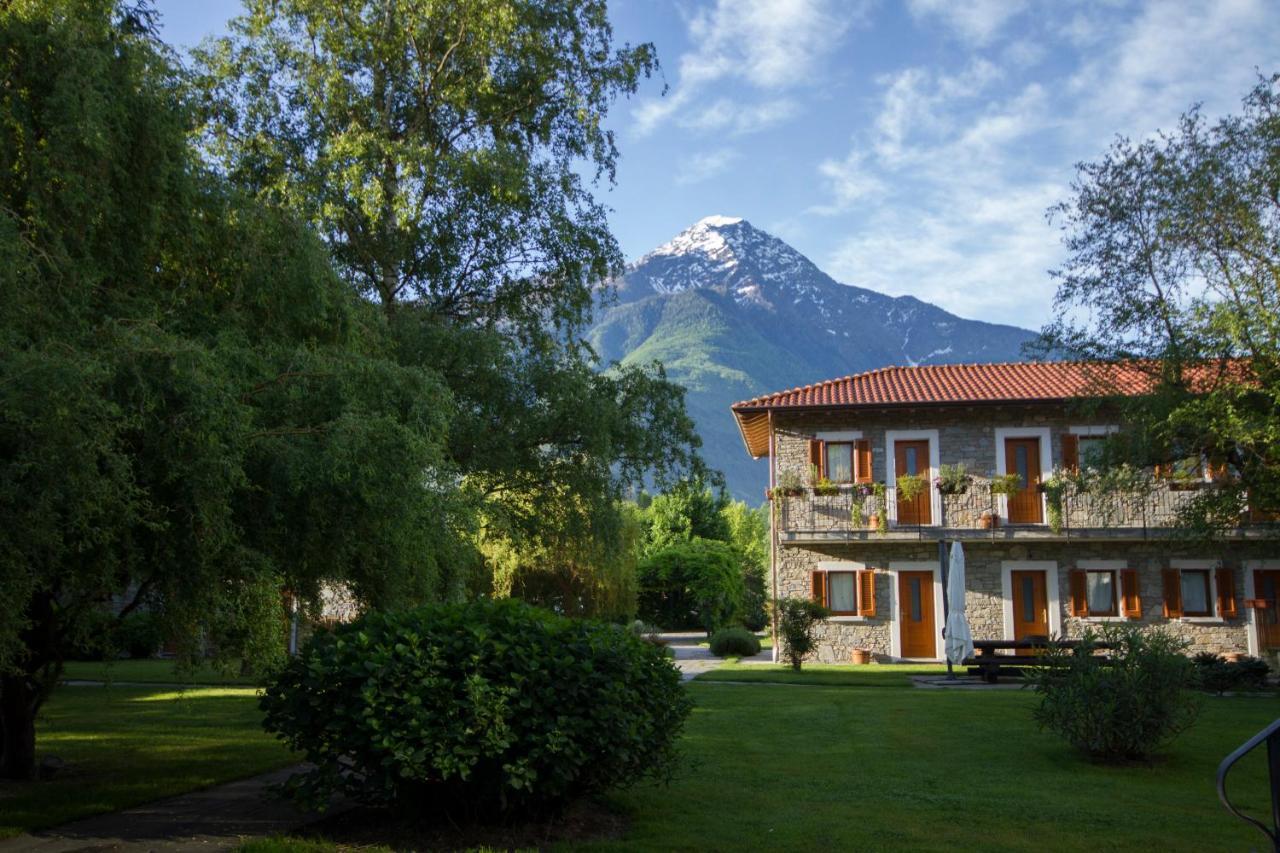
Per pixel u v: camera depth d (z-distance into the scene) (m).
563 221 16.45
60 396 5.69
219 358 7.45
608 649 6.96
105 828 7.25
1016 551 25.27
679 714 7.56
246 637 7.59
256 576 7.47
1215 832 6.96
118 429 6.37
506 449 14.68
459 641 6.72
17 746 9.38
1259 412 14.95
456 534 9.83
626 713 6.75
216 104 15.91
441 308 16.67
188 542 7.03
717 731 12.03
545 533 16.36
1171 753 10.27
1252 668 17.50
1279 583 24.31
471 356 14.28
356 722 6.45
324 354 8.72
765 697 16.06
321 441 7.84
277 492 7.80
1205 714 13.56
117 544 7.16
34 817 7.49
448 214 15.98
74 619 8.22
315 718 6.71
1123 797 8.16
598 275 17.16
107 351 6.47
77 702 16.73
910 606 25.45
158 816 7.68
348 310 9.62
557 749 6.32
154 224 7.82
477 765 6.59
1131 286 16.61
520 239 16.44
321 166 15.08
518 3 16.45
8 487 5.63
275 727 6.95
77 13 7.65
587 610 29.52
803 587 25.83
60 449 5.78
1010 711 13.78
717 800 8.02
